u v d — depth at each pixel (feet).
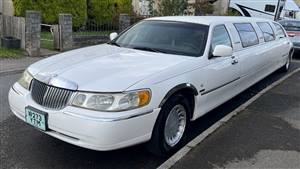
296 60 41.93
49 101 12.34
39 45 37.22
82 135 11.62
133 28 19.04
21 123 16.65
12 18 40.16
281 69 32.22
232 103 22.08
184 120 14.96
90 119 11.43
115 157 13.74
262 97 23.43
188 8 68.28
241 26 21.52
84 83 12.07
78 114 11.62
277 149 14.93
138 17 57.77
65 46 41.11
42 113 12.25
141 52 15.89
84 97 11.78
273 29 28.32
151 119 12.54
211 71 16.22
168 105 13.42
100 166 13.03
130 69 13.26
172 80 13.52
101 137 11.44
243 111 20.04
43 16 52.90
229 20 20.34
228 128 17.16
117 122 11.49
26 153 13.69
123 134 11.73
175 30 17.54
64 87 12.09
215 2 86.28
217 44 17.56
